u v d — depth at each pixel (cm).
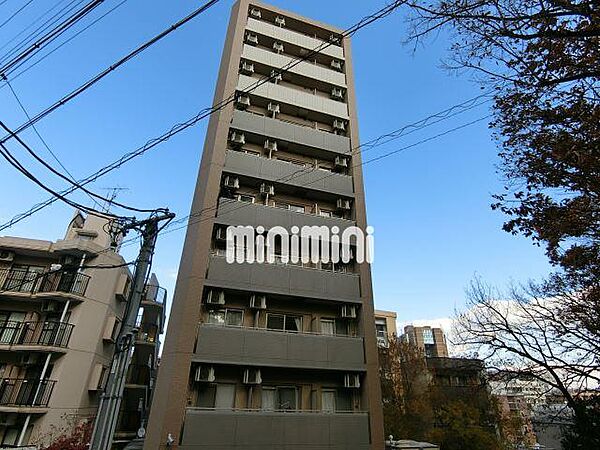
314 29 2200
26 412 1702
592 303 1081
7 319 1961
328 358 1333
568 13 544
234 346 1244
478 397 2669
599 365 1107
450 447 2491
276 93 1809
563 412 1308
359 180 1759
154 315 2509
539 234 858
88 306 2031
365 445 1245
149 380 2380
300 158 1775
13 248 2039
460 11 573
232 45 1858
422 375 2905
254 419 1166
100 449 676
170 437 1055
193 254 1341
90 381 1964
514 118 818
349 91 2027
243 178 1569
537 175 843
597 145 698
